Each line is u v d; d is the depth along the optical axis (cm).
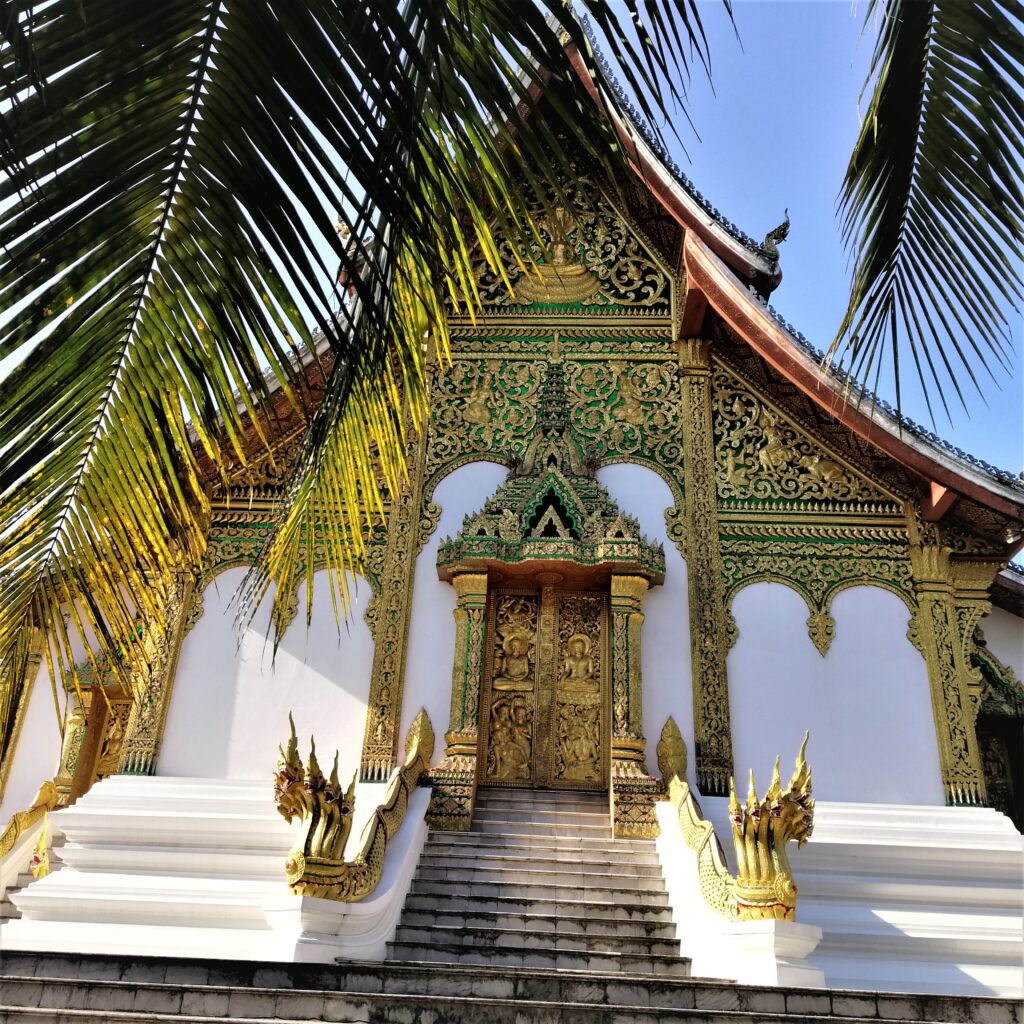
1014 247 318
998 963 717
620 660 933
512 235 244
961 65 310
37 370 236
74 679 290
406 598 994
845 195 337
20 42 179
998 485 899
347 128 207
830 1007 432
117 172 216
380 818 716
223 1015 368
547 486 1002
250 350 245
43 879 779
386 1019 368
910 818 853
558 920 716
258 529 1024
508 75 221
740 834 629
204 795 868
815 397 941
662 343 1112
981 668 1061
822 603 982
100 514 266
